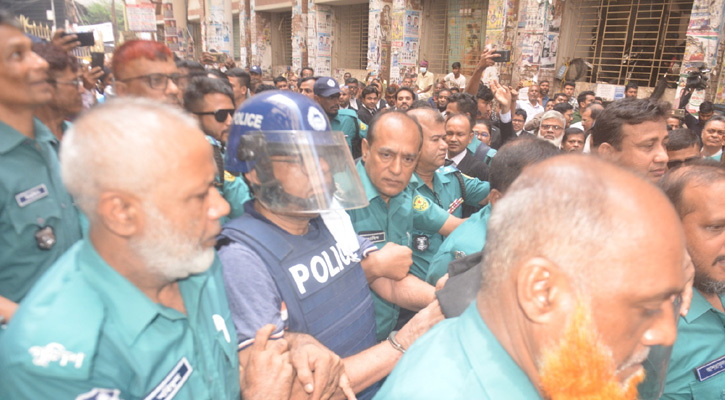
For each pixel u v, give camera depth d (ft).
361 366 4.03
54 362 2.34
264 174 3.75
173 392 2.83
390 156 6.20
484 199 10.02
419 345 2.60
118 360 2.61
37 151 5.21
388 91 31.24
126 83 7.52
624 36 33.04
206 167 2.66
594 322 1.92
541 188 2.06
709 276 4.13
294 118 3.88
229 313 3.52
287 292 3.78
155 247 2.52
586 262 1.87
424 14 41.98
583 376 1.96
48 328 2.40
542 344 2.04
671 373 4.33
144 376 2.66
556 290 1.97
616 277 1.85
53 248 5.29
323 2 51.03
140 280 2.75
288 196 3.77
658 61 31.60
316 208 3.81
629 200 1.91
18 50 4.60
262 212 4.06
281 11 62.23
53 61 6.11
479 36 38.70
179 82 8.26
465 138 11.62
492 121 18.38
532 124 20.16
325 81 16.37
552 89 33.12
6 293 5.11
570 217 1.91
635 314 1.94
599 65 32.60
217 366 3.23
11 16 4.59
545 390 2.10
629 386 2.27
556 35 32.01
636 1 31.89
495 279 2.24
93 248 2.68
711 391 4.21
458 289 3.59
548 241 1.95
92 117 2.48
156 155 2.41
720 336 4.26
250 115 3.94
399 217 6.82
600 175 2.02
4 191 4.92
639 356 2.19
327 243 4.39
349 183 4.41
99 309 2.56
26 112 5.00
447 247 5.88
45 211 5.21
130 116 2.48
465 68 40.16
